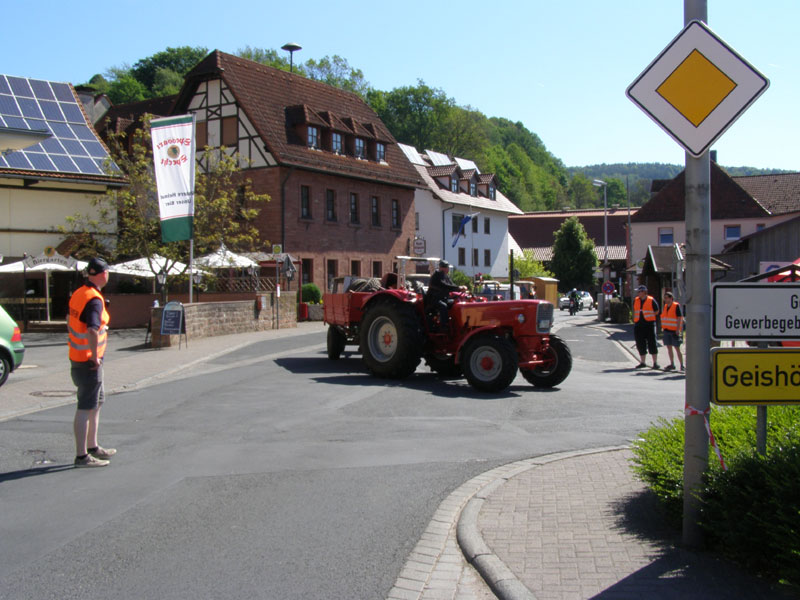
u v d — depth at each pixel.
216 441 8.34
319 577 4.49
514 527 5.16
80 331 7.20
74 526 5.45
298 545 5.05
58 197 30.95
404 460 7.44
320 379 13.61
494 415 9.92
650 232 53.38
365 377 13.95
